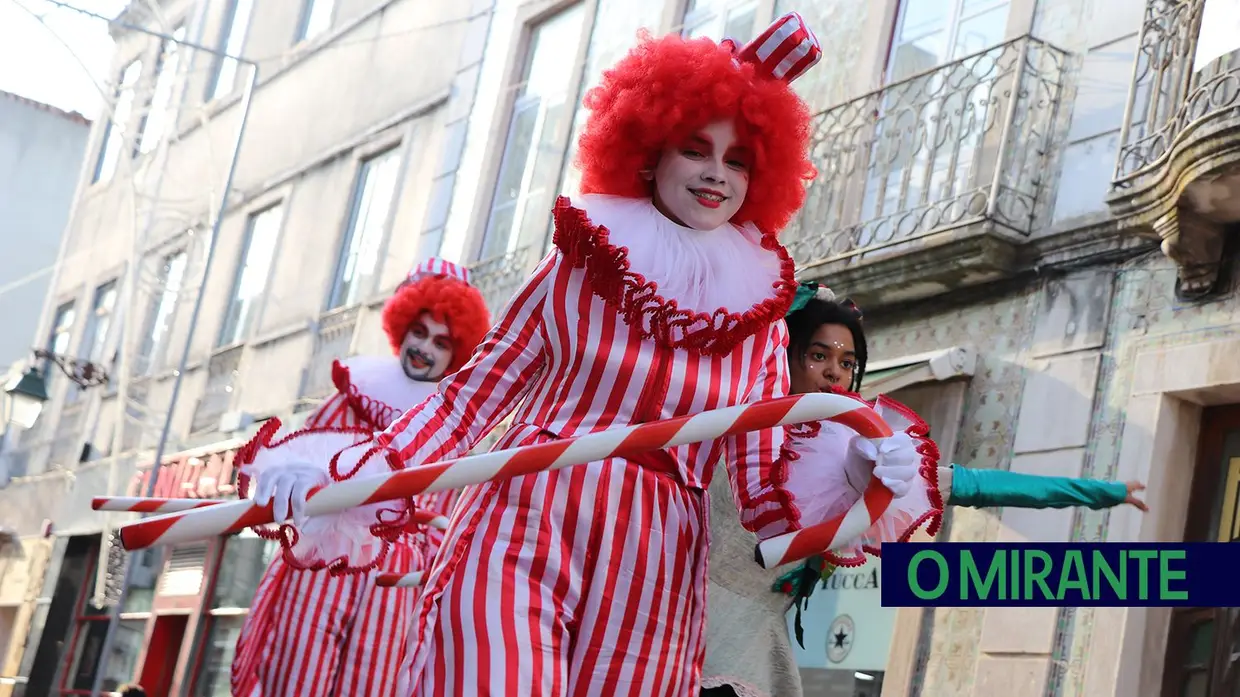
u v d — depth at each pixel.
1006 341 8.05
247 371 16.98
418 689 2.70
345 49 17.09
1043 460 7.63
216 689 14.89
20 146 28.08
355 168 16.16
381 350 14.53
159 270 20.09
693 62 3.04
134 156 21.88
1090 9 8.15
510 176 13.64
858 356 4.22
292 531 3.49
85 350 21.98
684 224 3.01
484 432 2.96
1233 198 6.61
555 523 2.76
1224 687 6.52
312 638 4.96
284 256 17.05
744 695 3.60
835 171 9.39
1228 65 6.78
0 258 27.73
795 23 3.13
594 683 2.77
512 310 2.94
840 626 8.45
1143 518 7.02
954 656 7.68
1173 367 7.07
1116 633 6.85
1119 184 7.34
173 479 17.36
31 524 21.09
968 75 8.43
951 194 8.48
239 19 20.11
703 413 2.70
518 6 14.07
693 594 2.89
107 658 15.05
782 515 3.00
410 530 3.53
